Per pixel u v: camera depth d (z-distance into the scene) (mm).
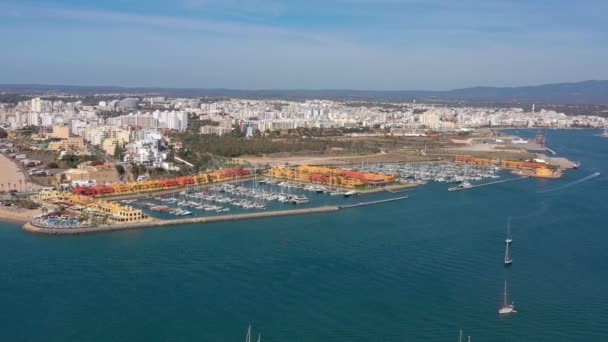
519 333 194750
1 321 198250
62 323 197375
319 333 192375
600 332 196125
